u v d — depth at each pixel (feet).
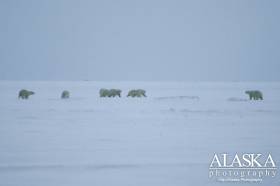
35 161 220.84
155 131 308.19
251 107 475.72
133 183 183.93
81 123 347.15
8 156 230.89
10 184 183.01
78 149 248.11
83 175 196.13
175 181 187.73
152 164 214.48
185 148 250.37
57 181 187.11
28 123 345.72
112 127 327.06
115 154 235.61
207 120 362.94
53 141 271.28
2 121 354.95
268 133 300.61
